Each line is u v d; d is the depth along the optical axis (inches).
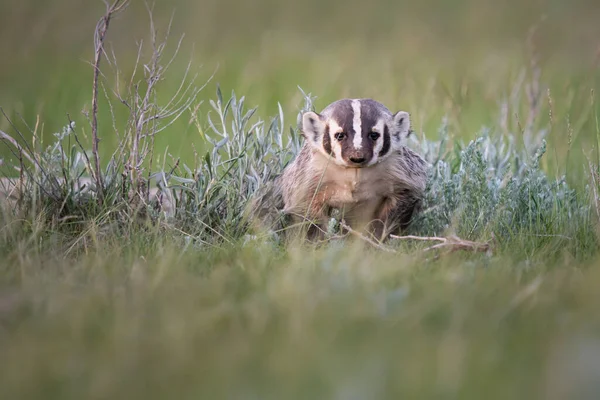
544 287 306.7
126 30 1013.2
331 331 259.1
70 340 254.4
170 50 970.1
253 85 791.1
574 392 228.7
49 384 227.9
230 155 465.1
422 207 471.5
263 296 287.9
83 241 392.8
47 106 712.4
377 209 473.7
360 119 435.5
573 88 699.4
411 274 330.3
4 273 329.1
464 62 917.2
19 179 456.8
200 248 392.8
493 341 253.9
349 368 236.1
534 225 425.4
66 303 284.7
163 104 663.8
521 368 239.5
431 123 644.7
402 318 267.1
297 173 457.1
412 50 987.3
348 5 1211.9
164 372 231.9
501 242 398.0
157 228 397.4
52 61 912.9
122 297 291.1
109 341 251.6
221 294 296.5
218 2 1141.7
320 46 1042.1
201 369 233.6
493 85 712.4
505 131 561.6
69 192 432.8
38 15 1007.0
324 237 454.0
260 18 1151.6
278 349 245.6
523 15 1120.8
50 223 414.9
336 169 451.2
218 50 987.9
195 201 436.5
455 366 230.1
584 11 1067.3
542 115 647.1
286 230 459.8
